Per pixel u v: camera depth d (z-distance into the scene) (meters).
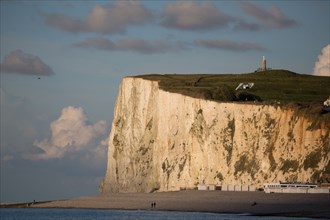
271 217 186.88
